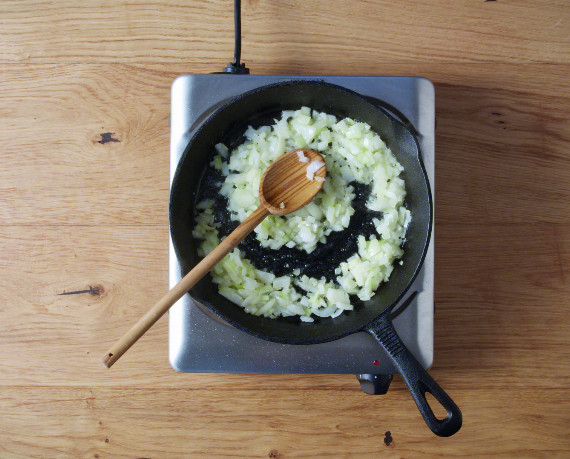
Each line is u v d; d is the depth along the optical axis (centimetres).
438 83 74
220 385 73
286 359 66
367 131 68
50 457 72
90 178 73
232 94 68
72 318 72
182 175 63
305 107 69
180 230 63
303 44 74
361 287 67
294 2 73
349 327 63
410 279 59
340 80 68
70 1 73
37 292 72
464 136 73
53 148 73
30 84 73
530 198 74
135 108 73
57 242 73
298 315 67
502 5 73
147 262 72
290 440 73
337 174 68
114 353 56
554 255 73
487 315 73
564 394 73
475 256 73
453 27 73
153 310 57
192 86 68
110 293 72
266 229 67
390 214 67
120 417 72
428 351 67
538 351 73
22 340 72
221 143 69
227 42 73
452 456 73
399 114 68
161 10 73
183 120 68
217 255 59
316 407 73
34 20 73
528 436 73
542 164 73
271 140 69
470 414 73
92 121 73
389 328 59
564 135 73
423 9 74
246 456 72
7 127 73
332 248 68
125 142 73
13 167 73
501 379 73
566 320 73
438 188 73
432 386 58
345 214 68
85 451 72
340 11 74
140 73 73
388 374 66
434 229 71
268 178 64
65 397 72
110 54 73
